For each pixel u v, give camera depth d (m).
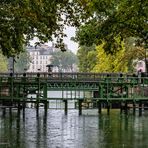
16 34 32.59
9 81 42.22
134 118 38.84
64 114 42.34
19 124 32.44
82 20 29.44
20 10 27.72
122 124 33.28
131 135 26.44
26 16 28.12
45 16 28.80
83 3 28.73
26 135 26.02
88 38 38.16
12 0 27.75
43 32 30.34
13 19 30.33
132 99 43.16
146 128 30.36
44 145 22.19
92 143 23.06
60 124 32.78
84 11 29.09
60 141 23.67
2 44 35.38
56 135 26.19
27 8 27.50
